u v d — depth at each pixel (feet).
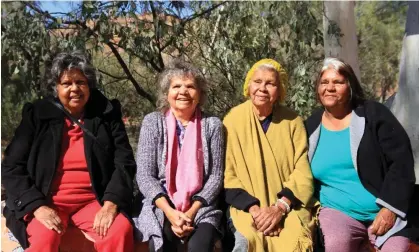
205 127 11.97
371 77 46.85
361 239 11.64
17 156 11.56
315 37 22.97
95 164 11.89
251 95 12.03
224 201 12.21
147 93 22.35
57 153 11.65
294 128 12.25
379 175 11.58
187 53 21.95
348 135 11.81
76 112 12.01
